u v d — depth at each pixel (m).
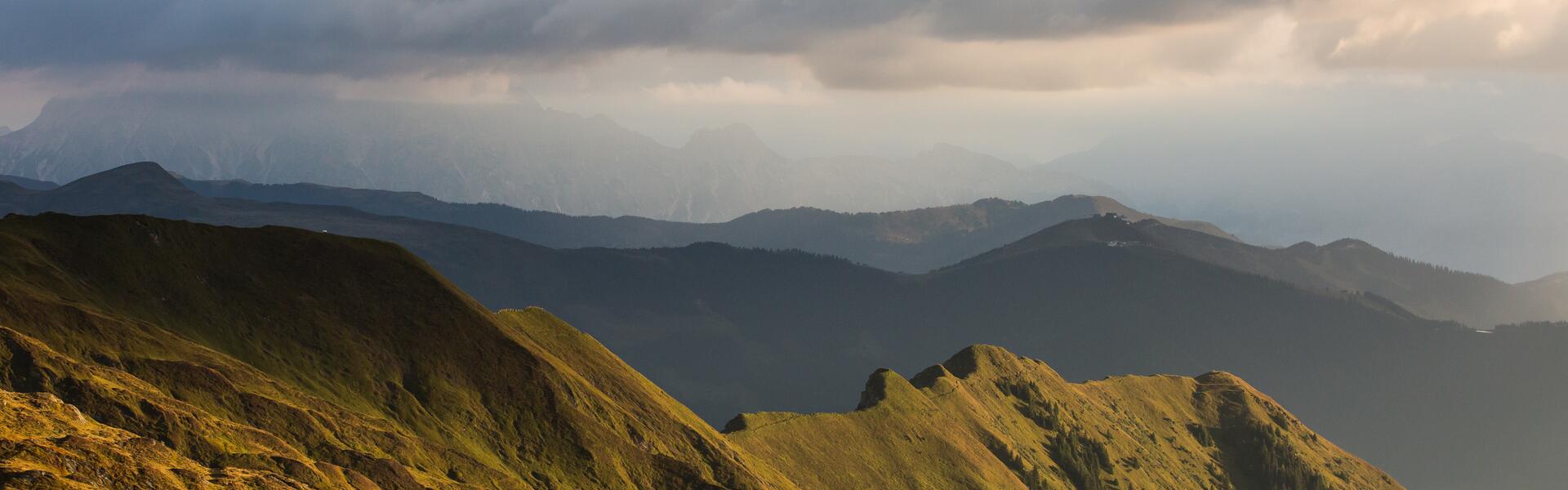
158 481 146.50
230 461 171.88
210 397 192.75
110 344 194.88
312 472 177.25
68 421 155.62
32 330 184.88
